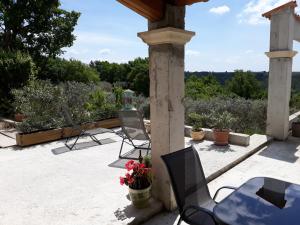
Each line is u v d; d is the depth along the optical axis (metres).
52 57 17.20
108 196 3.26
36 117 6.35
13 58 9.69
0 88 9.39
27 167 4.29
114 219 2.73
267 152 5.32
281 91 6.03
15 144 5.64
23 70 9.63
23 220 2.75
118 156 4.84
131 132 4.73
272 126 6.27
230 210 1.93
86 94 7.81
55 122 6.40
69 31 16.91
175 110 2.89
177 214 2.97
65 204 3.08
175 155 2.41
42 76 17.44
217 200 3.30
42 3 15.09
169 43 2.72
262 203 2.03
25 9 14.91
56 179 3.81
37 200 3.18
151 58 2.92
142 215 2.80
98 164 4.43
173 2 2.71
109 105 7.79
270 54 6.02
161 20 2.73
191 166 2.52
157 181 3.06
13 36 15.71
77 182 3.70
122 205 3.03
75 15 17.08
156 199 3.11
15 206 3.04
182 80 2.94
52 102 6.86
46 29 16.11
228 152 5.02
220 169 4.16
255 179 2.47
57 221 2.72
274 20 5.96
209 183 3.83
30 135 5.58
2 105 9.03
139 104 9.20
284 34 5.86
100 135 6.53
